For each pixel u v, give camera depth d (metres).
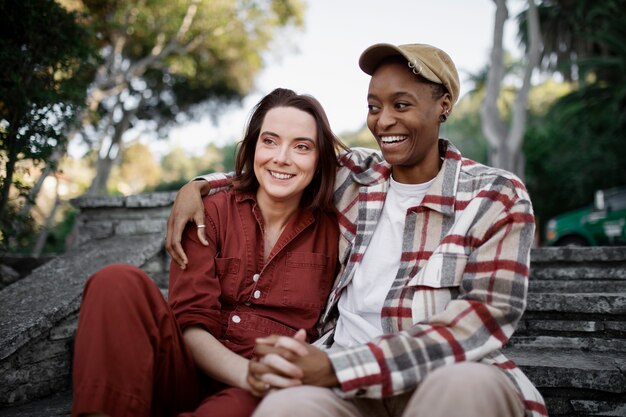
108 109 14.39
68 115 3.40
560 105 14.84
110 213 3.72
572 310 2.59
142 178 21.77
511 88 15.94
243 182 1.97
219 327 1.75
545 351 2.49
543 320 2.63
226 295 1.84
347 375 1.37
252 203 1.96
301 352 1.40
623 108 14.03
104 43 11.55
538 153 17.12
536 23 10.56
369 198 1.90
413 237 1.76
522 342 2.59
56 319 2.38
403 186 1.87
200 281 1.75
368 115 1.83
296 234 1.91
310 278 1.88
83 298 1.49
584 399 2.11
